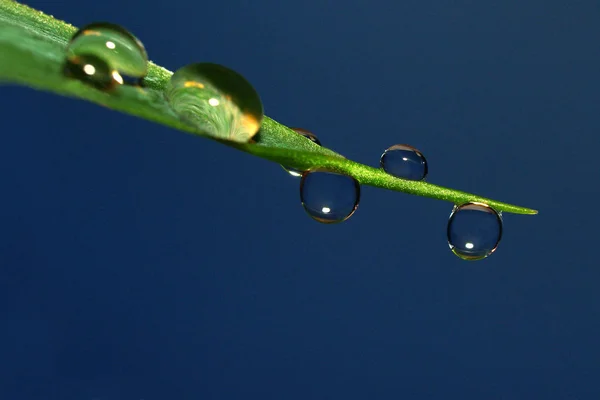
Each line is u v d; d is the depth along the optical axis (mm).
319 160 100
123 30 104
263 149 100
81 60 101
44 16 103
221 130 103
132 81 103
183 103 103
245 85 104
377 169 102
